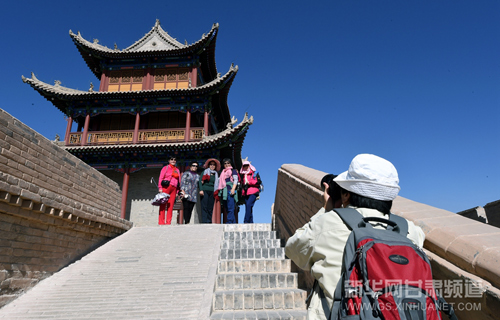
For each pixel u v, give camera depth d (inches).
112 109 784.3
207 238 276.8
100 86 840.9
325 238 56.9
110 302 170.6
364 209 58.6
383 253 46.4
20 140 197.6
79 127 898.1
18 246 192.4
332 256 54.8
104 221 273.0
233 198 360.5
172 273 205.5
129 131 773.9
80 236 250.1
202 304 158.2
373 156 62.6
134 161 749.3
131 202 764.6
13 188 179.5
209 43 825.5
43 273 208.7
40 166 215.5
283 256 229.3
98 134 774.5
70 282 202.5
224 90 796.0
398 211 80.2
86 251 256.4
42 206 202.4
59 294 185.6
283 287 183.0
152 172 786.8
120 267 223.0
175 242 270.8
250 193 354.3
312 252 58.9
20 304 175.3
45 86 740.0
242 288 182.7
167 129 768.9
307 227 63.2
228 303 163.0
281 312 155.4
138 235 300.2
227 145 703.7
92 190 283.3
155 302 166.9
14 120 193.6
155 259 233.9
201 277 195.8
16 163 193.2
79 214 239.1
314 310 58.1
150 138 772.6
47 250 214.7
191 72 837.8
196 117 861.2
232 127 694.5
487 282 49.8
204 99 780.0
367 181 58.9
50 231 218.8
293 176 245.1
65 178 244.2
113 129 837.2
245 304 163.0
